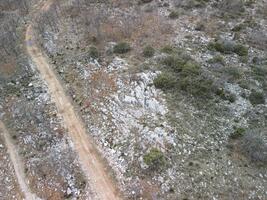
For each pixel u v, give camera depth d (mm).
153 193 33844
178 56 49562
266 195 33625
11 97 48094
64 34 57844
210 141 37969
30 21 65000
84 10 63656
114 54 50938
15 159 40500
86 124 42125
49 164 38625
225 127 39688
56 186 36531
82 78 48000
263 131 39781
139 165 36031
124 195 34375
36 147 40938
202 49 52375
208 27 58250
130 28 57094
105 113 42406
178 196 33406
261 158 36281
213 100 42781
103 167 37281
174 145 37250
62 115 43781
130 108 42062
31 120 44125
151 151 36406
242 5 65062
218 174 34969
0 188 38031
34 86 48812
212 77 45906
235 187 33969
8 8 70062
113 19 60062
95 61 49688
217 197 33281
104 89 45312
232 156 36688
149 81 44688
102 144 39406
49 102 45875
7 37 59281
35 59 53906
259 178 34938
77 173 37031
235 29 57938
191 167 35469
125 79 45500
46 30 60031
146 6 64062
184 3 64625
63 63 51750
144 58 49562
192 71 45688
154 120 40062
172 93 43219
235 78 46656
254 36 56188
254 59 50875
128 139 38750
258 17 62156
